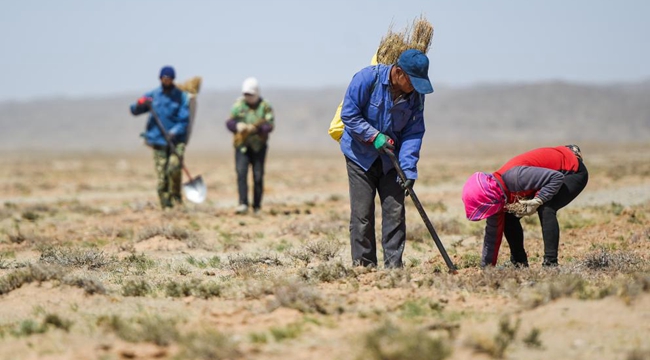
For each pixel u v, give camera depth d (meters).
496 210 24.84
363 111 24.89
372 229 25.84
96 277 25.77
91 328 19.11
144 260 30.58
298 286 21.25
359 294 21.81
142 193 76.56
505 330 17.39
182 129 48.00
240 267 27.27
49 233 40.97
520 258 26.19
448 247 34.16
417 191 68.88
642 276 20.95
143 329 18.12
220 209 49.31
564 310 19.31
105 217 48.09
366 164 25.16
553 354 16.62
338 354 16.55
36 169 151.75
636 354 15.99
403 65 23.81
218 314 19.98
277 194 70.44
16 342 18.22
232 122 46.53
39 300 22.30
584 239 35.00
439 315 19.62
